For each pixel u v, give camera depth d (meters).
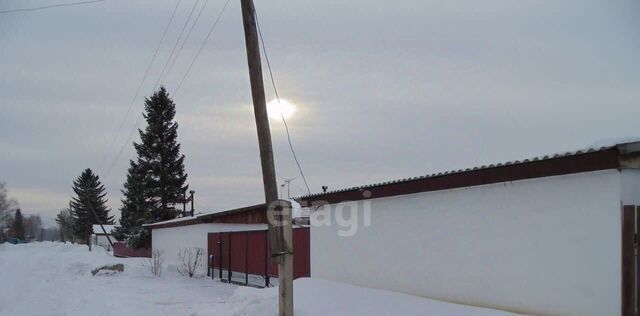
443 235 9.52
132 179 44.03
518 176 8.06
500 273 8.38
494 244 8.52
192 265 23.47
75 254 41.06
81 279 20.05
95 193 92.12
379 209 11.17
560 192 7.55
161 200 42.94
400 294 10.18
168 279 20.33
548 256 7.66
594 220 7.08
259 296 11.38
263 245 17.12
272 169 9.30
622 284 6.67
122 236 44.97
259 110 9.41
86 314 11.84
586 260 7.15
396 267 10.60
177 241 27.27
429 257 9.80
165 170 43.16
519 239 8.10
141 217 42.16
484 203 8.73
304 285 11.87
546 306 7.63
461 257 9.12
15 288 17.77
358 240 11.72
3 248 52.47
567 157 7.30
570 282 7.34
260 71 9.57
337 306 9.60
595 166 7.00
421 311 8.73
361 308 9.30
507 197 8.34
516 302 8.09
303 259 15.09
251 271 17.77
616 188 6.84
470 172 8.88
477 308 8.50
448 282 9.35
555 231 7.59
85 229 90.31
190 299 14.19
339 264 12.28
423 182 9.90
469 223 9.00
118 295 14.86
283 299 8.99
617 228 6.80
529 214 7.97
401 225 10.55
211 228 22.88
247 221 23.66
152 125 43.91
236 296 12.21
